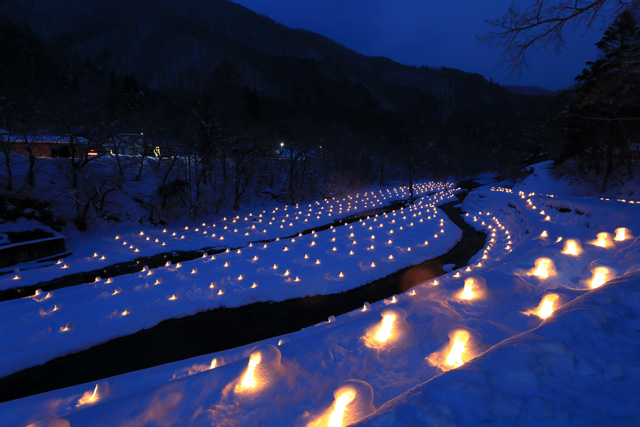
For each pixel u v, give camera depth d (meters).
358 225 27.88
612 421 2.66
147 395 3.94
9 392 8.57
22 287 15.84
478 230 28.05
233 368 4.38
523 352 3.46
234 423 3.64
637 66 9.86
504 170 72.56
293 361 4.48
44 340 10.27
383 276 17.05
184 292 13.69
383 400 3.95
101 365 9.73
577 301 4.71
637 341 3.75
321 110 116.56
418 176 86.94
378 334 5.16
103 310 12.07
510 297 6.46
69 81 64.38
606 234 9.48
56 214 23.98
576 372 3.32
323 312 13.23
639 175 27.59
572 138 32.91
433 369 4.41
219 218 32.66
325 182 51.06
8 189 23.06
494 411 2.83
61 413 4.89
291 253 19.52
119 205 27.70
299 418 3.68
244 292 14.02
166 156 35.50
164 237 25.19
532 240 13.64
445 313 5.86
